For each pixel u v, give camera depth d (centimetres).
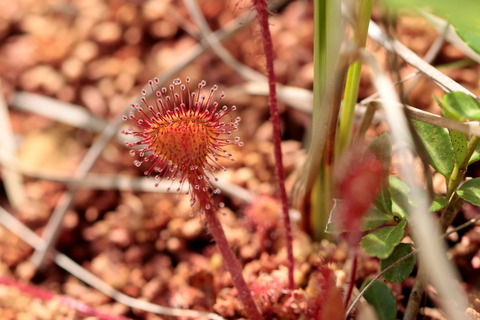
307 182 16
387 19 14
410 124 14
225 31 20
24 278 18
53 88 21
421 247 14
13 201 20
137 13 22
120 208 19
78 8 23
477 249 16
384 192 14
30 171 20
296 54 21
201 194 15
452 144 14
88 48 22
